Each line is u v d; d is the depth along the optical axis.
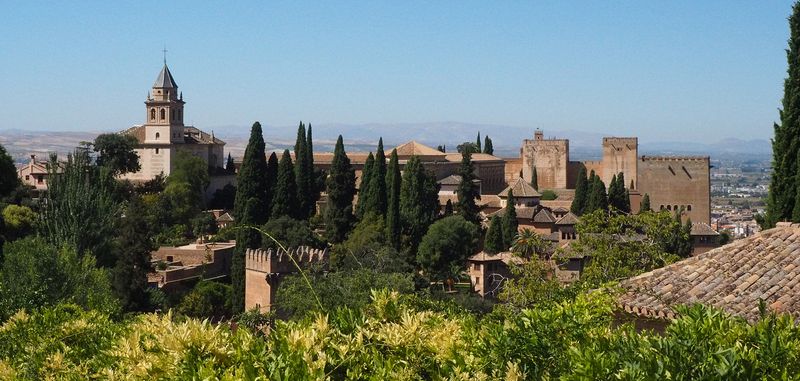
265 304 96.38
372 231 115.06
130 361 17.86
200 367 15.06
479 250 129.88
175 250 122.19
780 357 15.56
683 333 16.70
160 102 180.38
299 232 115.69
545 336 17.22
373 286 68.44
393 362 16.22
